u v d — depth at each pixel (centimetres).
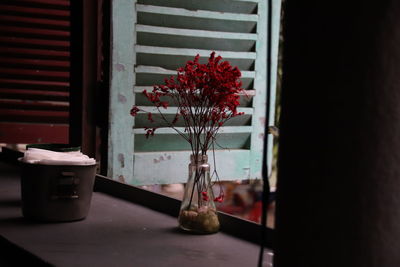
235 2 227
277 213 63
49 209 146
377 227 55
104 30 213
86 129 221
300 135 59
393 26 54
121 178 212
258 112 230
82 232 138
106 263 113
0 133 255
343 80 55
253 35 228
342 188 56
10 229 139
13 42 252
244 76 226
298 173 59
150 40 215
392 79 54
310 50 57
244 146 231
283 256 62
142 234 138
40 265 115
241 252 124
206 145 141
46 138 260
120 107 211
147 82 216
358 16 54
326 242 57
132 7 210
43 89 258
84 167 148
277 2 230
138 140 216
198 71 136
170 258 118
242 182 244
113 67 209
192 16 220
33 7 252
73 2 224
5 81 255
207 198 139
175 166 220
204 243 131
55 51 256
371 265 56
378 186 55
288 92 60
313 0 57
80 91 221
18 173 222
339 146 56
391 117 54
